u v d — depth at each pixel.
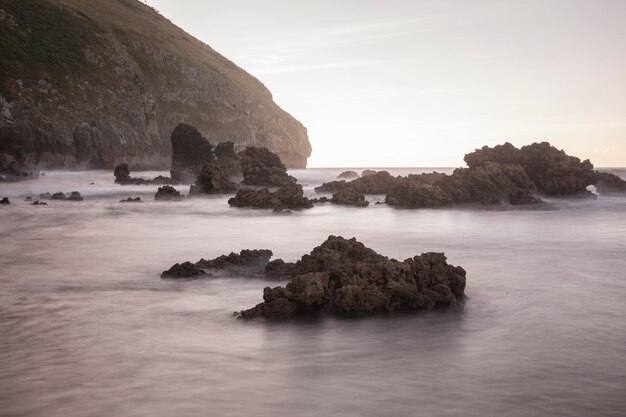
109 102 100.25
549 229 29.84
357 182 54.78
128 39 126.94
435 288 14.47
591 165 47.53
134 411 8.38
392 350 11.09
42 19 103.81
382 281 14.55
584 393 8.95
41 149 81.00
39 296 15.70
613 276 17.92
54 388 9.23
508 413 8.26
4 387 9.29
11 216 37.25
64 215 37.97
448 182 43.62
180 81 130.75
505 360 10.46
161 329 12.59
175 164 70.06
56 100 89.31
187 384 9.37
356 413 8.26
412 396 8.86
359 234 28.05
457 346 11.31
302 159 168.88
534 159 47.41
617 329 12.37
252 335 12.13
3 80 84.56
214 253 22.84
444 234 27.97
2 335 12.15
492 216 36.38
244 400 8.73
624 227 30.56
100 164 91.75
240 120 138.62
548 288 16.33
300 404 8.59
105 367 10.17
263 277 17.64
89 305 14.70
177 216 37.41
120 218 36.34
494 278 17.67
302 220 34.72
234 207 43.00
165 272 18.25
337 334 12.17
